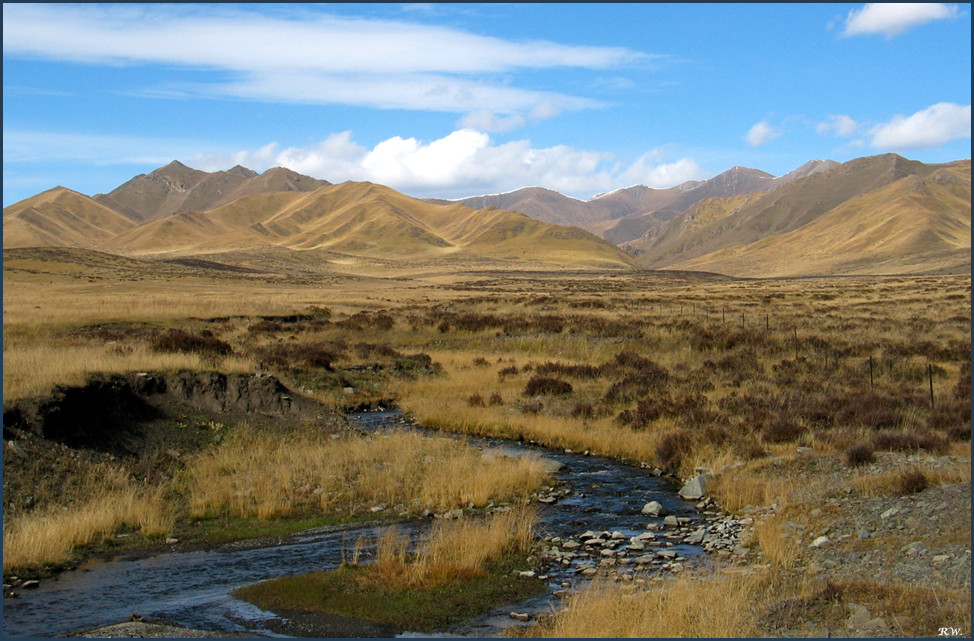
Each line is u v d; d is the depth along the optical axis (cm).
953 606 866
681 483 1755
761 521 1359
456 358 3800
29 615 972
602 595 1017
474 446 2105
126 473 1578
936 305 5403
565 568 1183
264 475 1691
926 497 1295
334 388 2983
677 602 935
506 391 2928
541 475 1773
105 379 1877
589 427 2306
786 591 986
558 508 1548
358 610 996
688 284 12312
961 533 1117
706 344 3691
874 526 1234
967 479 1379
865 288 8481
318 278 15038
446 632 929
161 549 1266
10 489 1370
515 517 1402
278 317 4947
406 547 1262
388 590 1064
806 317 4866
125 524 1387
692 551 1262
